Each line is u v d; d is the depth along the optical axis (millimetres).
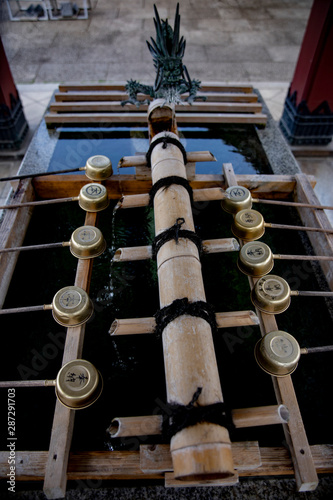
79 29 9445
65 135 4367
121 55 8383
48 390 2438
